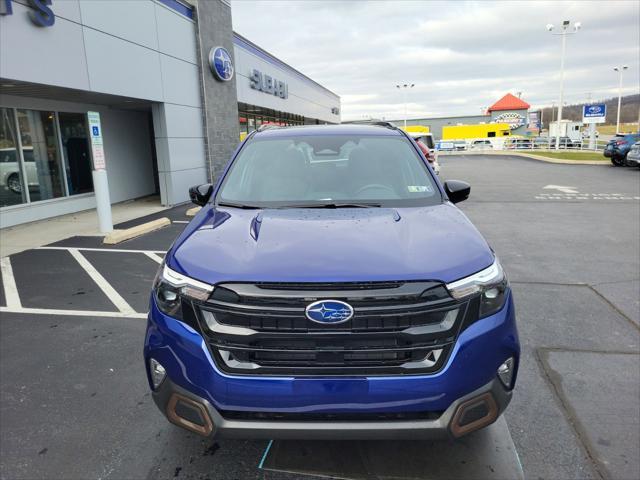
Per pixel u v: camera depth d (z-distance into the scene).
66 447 2.80
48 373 3.69
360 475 2.54
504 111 74.94
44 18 8.24
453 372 2.12
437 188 3.40
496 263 2.42
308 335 2.07
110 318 4.82
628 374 3.57
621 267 6.47
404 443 2.78
